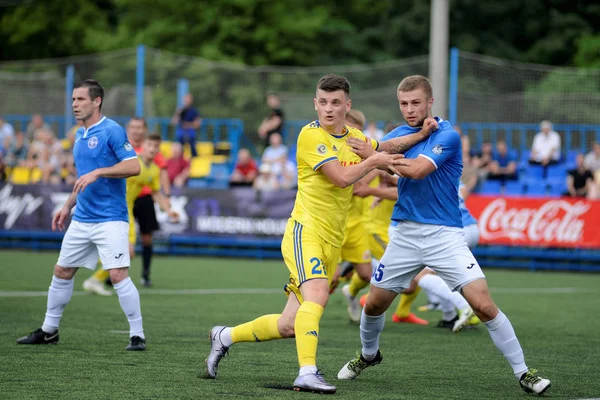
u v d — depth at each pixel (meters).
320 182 11.41
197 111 42.44
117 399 10.34
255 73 45.84
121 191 14.52
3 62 75.38
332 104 11.34
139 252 37.88
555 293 26.88
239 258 37.62
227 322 18.53
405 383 12.14
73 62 45.50
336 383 12.02
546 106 41.59
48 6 74.06
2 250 38.34
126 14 73.38
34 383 11.25
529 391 11.30
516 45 72.88
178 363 13.16
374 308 12.04
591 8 72.56
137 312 14.41
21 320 17.86
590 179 37.12
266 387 11.30
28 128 44.44
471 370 13.39
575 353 15.46
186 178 39.25
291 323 11.36
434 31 30.70
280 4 67.88
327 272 11.70
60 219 14.53
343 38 70.00
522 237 34.75
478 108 41.12
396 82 44.91
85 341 15.23
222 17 66.50
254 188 37.16
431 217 11.62
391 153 11.81
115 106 43.69
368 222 19.20
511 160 40.94
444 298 17.84
